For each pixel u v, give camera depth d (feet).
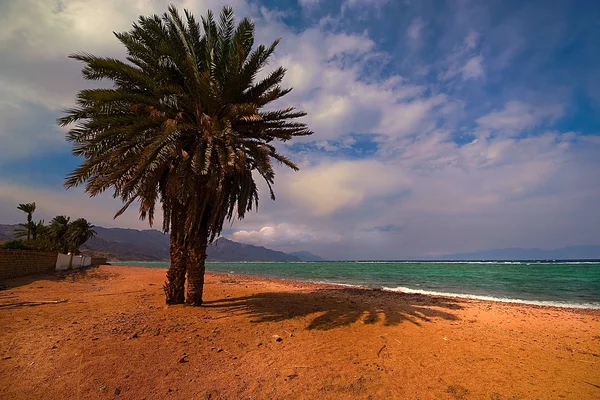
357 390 14.46
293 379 15.49
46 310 29.50
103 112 29.60
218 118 32.99
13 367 15.64
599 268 229.25
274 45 34.45
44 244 95.04
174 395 13.78
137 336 21.43
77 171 26.55
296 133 37.35
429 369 17.04
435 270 203.31
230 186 36.19
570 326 28.50
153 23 33.32
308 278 119.96
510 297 62.13
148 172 27.48
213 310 31.07
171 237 34.68
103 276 82.28
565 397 14.05
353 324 26.25
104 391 13.79
